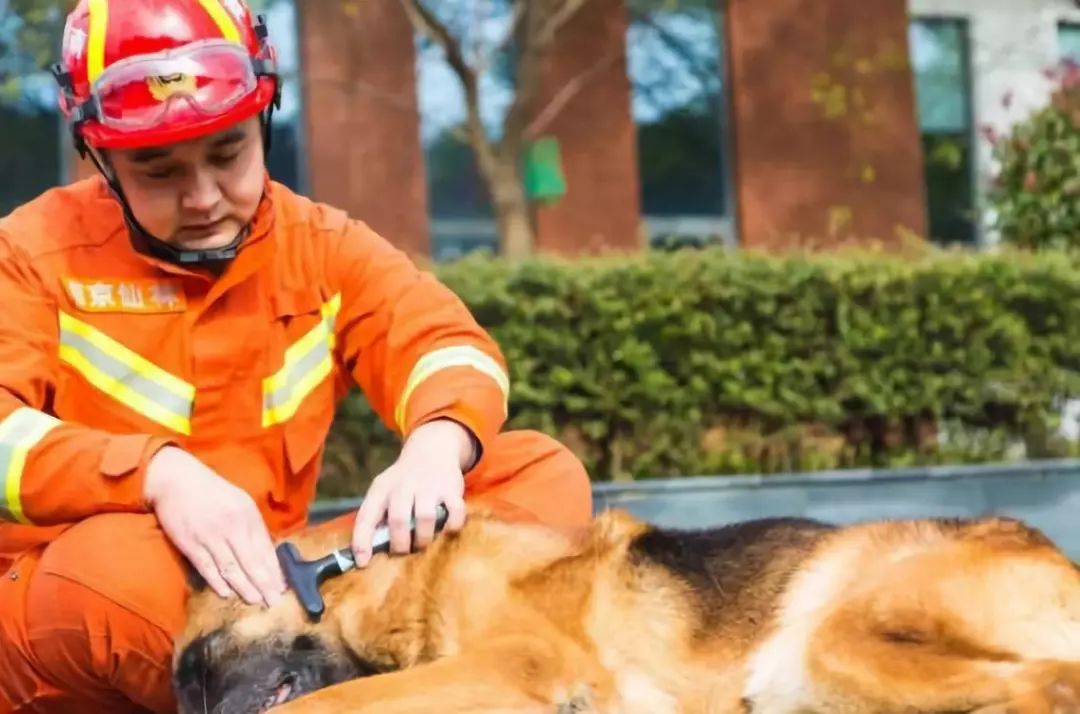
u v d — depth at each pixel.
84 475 2.97
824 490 7.46
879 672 3.10
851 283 8.41
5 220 3.36
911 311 8.52
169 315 3.29
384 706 2.77
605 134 12.05
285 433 3.39
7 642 3.03
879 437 8.70
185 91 3.00
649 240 12.39
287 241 3.47
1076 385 8.80
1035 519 6.83
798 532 3.39
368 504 3.11
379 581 3.07
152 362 3.28
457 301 3.58
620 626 3.18
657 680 3.16
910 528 3.33
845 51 12.66
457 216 12.39
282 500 3.41
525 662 2.94
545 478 3.58
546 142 11.60
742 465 8.35
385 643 3.05
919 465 8.66
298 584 3.01
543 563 3.18
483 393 3.32
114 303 3.27
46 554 2.99
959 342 8.67
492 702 2.85
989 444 8.84
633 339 7.97
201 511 2.95
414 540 3.09
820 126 12.66
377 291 3.52
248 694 2.91
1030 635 3.13
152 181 3.12
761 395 8.27
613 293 7.96
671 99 12.80
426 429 3.22
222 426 3.32
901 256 9.02
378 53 11.55
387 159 11.58
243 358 3.33
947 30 13.62
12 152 11.05
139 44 3.01
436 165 12.34
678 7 12.67
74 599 2.93
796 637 3.21
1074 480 7.74
